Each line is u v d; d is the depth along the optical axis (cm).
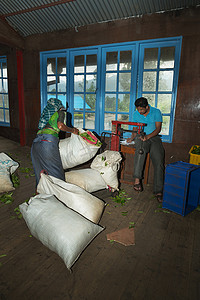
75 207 237
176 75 342
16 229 239
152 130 331
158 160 315
